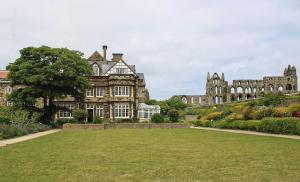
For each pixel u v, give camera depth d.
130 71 70.19
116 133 36.78
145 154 17.45
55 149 19.98
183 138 28.45
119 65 70.19
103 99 69.56
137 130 44.47
